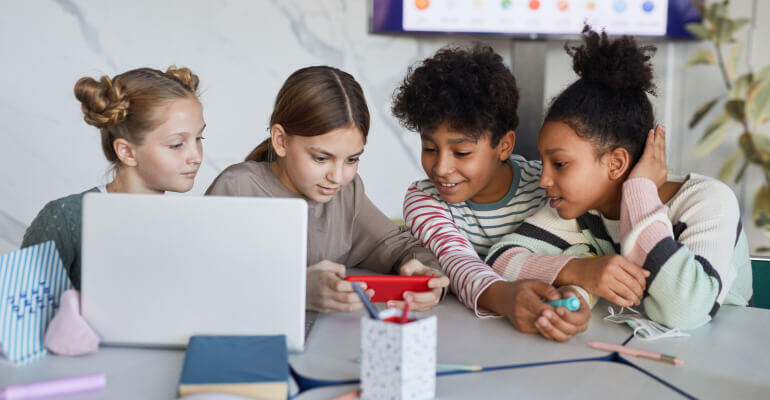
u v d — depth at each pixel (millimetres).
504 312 988
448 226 1271
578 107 1062
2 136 2611
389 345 699
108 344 866
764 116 2803
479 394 745
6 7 2555
